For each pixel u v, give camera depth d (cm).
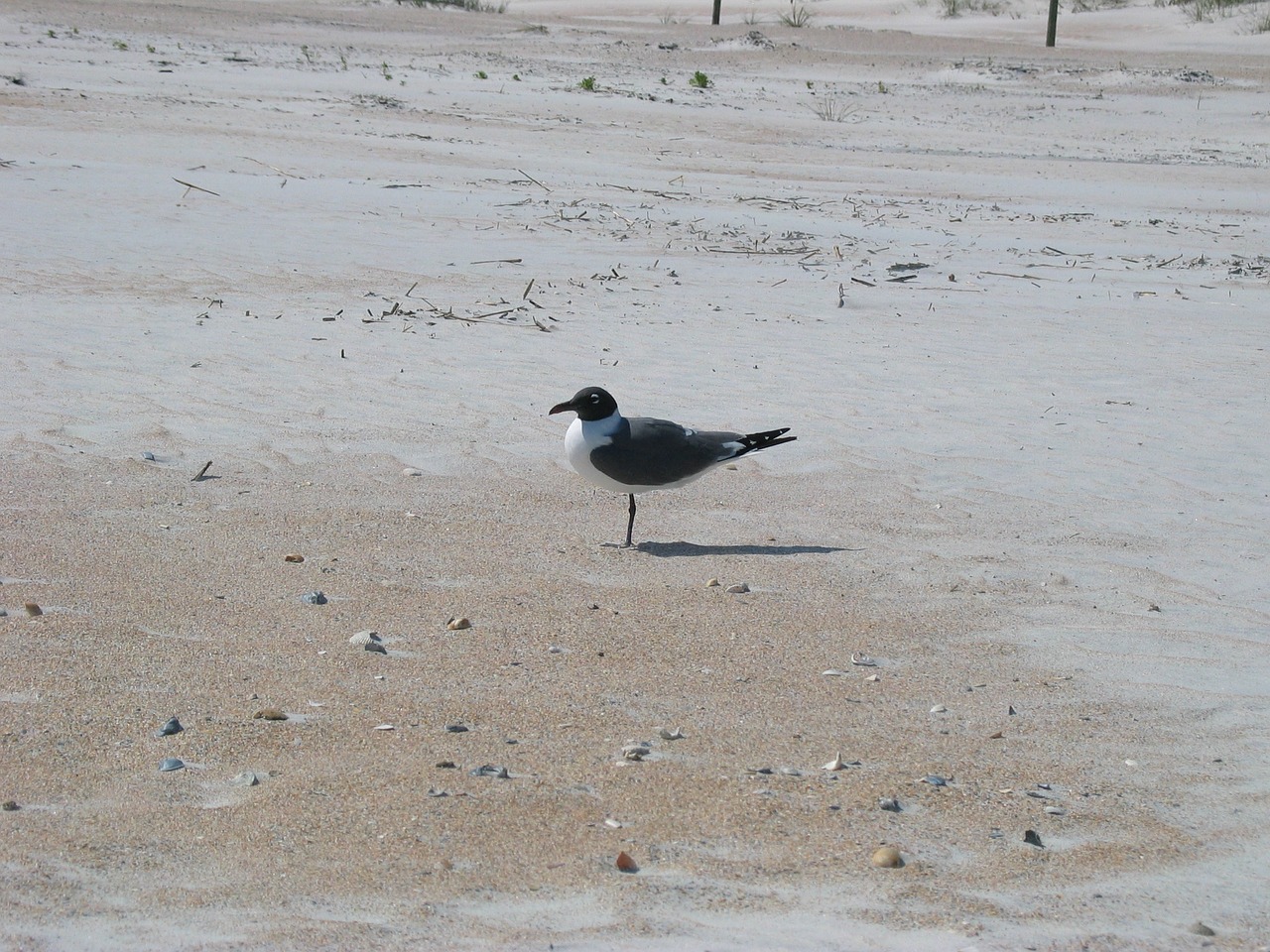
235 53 5522
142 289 2150
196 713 825
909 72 6356
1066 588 1134
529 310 2156
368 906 612
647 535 1241
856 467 1467
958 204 3400
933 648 995
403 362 1816
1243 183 4000
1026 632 1034
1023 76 6284
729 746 811
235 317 2009
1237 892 660
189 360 1766
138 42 5494
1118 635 1030
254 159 3288
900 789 759
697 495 1368
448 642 962
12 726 795
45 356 1739
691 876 652
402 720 827
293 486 1319
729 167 3806
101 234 2481
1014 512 1341
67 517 1194
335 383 1698
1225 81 6303
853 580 1133
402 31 6856
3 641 920
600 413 1162
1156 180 3988
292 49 5816
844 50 7100
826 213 3152
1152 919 630
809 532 1268
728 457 1195
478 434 1516
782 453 1506
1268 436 1630
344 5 8188
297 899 617
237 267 2333
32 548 1107
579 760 780
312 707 841
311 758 770
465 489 1340
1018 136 4875
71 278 2181
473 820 700
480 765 768
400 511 1262
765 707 873
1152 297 2483
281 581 1067
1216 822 738
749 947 584
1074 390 1823
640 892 633
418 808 711
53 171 2933
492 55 6138
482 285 2322
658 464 1158
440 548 1166
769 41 7075
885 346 2039
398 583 1077
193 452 1409
